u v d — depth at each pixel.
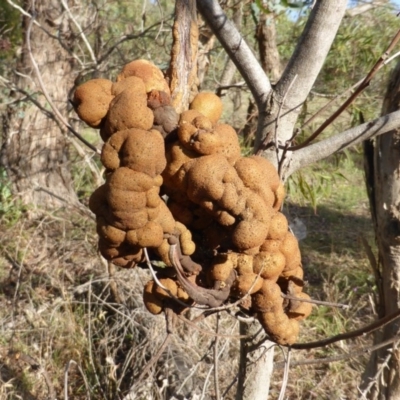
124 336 3.73
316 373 4.09
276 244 1.24
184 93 1.28
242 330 1.93
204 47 3.90
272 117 1.76
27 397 3.61
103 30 5.75
